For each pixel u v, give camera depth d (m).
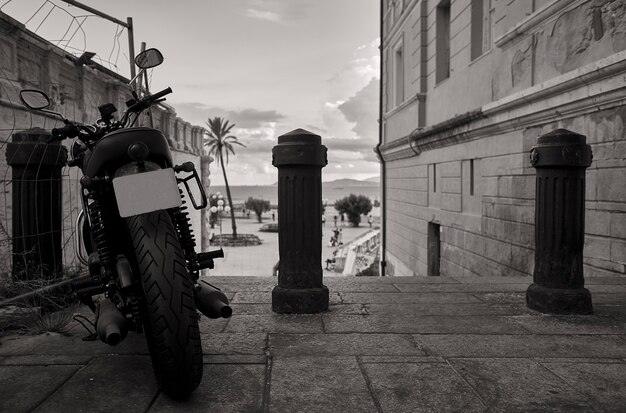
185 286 2.12
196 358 2.09
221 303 2.42
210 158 17.25
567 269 3.88
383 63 18.66
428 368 2.68
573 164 3.79
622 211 5.46
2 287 3.84
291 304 3.82
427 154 12.82
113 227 2.50
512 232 8.00
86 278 2.77
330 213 116.12
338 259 27.53
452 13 11.09
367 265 24.42
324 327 3.45
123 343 3.04
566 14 6.49
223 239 43.03
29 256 3.90
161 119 12.84
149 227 2.19
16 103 6.22
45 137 3.96
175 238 2.21
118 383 2.44
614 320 3.67
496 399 2.30
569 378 2.55
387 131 17.73
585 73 5.73
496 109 8.09
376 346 3.05
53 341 3.09
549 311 3.86
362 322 3.59
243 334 3.29
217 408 2.19
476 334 3.32
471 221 9.73
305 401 2.27
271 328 3.43
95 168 2.36
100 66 5.01
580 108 6.11
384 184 18.67
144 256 2.11
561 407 2.22
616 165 5.54
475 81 9.67
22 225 3.91
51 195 4.03
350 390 2.39
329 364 2.73
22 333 3.23
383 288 4.79
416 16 13.66
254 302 4.19
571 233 3.87
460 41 10.56
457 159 10.54
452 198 10.89
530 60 7.42
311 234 3.87
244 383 2.46
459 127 9.94
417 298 4.37
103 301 2.39
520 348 3.03
